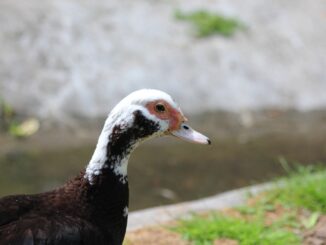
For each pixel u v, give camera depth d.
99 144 5.46
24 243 4.91
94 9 14.14
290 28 14.48
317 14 15.04
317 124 12.59
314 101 13.17
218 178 10.62
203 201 8.26
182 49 13.48
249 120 12.59
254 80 13.27
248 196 8.30
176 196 10.06
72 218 5.26
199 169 10.94
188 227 7.53
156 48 13.47
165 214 7.93
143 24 13.98
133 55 13.32
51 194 5.46
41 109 12.40
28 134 11.92
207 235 7.37
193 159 11.30
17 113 12.31
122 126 5.42
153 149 11.64
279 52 13.91
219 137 12.05
